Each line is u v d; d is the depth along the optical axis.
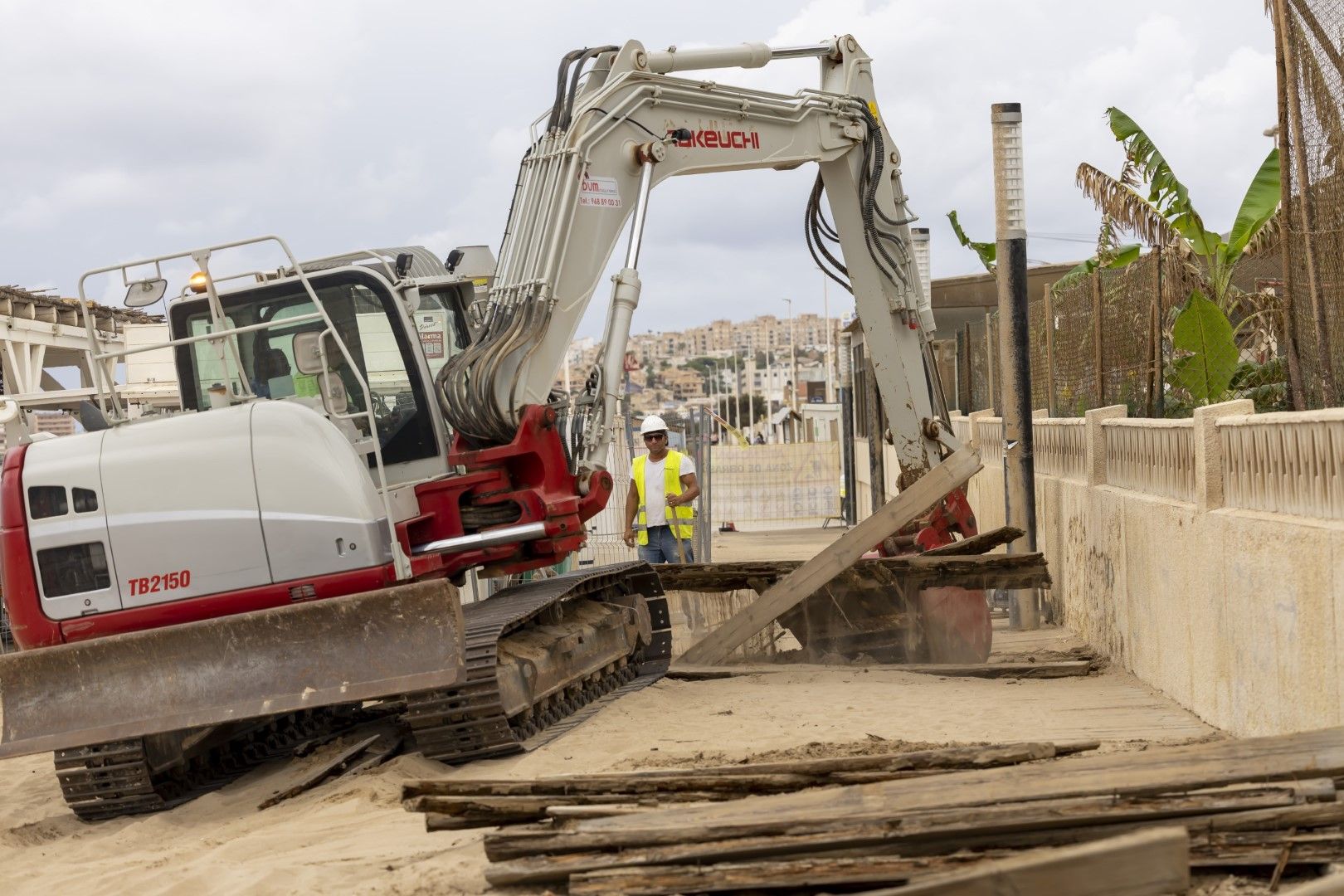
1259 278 17.00
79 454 8.50
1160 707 8.60
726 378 195.25
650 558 14.06
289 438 8.33
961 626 11.22
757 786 5.50
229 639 7.90
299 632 7.84
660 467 13.99
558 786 5.58
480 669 7.98
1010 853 4.48
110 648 8.00
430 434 9.27
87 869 6.80
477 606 9.43
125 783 8.16
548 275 9.76
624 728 8.79
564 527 9.34
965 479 11.04
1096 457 11.48
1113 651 10.66
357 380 9.20
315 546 8.23
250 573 8.27
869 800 4.79
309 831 6.79
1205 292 15.70
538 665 8.92
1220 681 7.66
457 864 5.46
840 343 34.28
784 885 4.54
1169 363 12.41
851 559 11.12
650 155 10.38
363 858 6.01
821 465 35.81
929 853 4.56
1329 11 7.25
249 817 7.59
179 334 9.43
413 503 9.05
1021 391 13.46
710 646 11.30
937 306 24.52
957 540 11.95
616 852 4.87
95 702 7.96
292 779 8.45
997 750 5.48
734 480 35.75
